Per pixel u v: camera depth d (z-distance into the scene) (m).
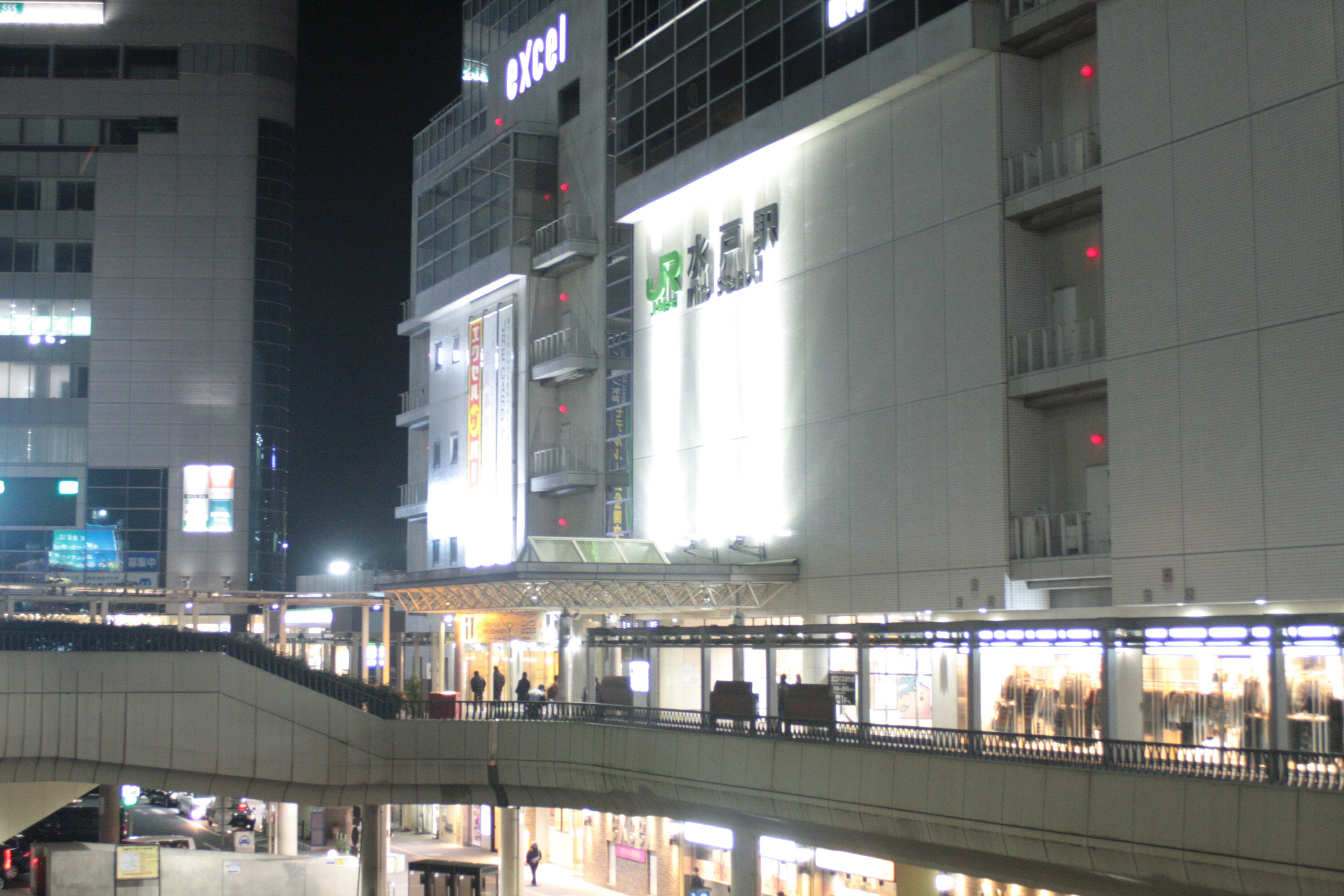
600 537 51.47
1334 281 27.61
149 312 106.38
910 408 38.44
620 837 47.28
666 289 49.69
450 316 66.12
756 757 31.38
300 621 80.00
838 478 41.12
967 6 35.72
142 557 104.06
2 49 107.94
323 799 38.88
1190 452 30.44
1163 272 31.31
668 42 48.84
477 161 61.59
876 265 39.94
